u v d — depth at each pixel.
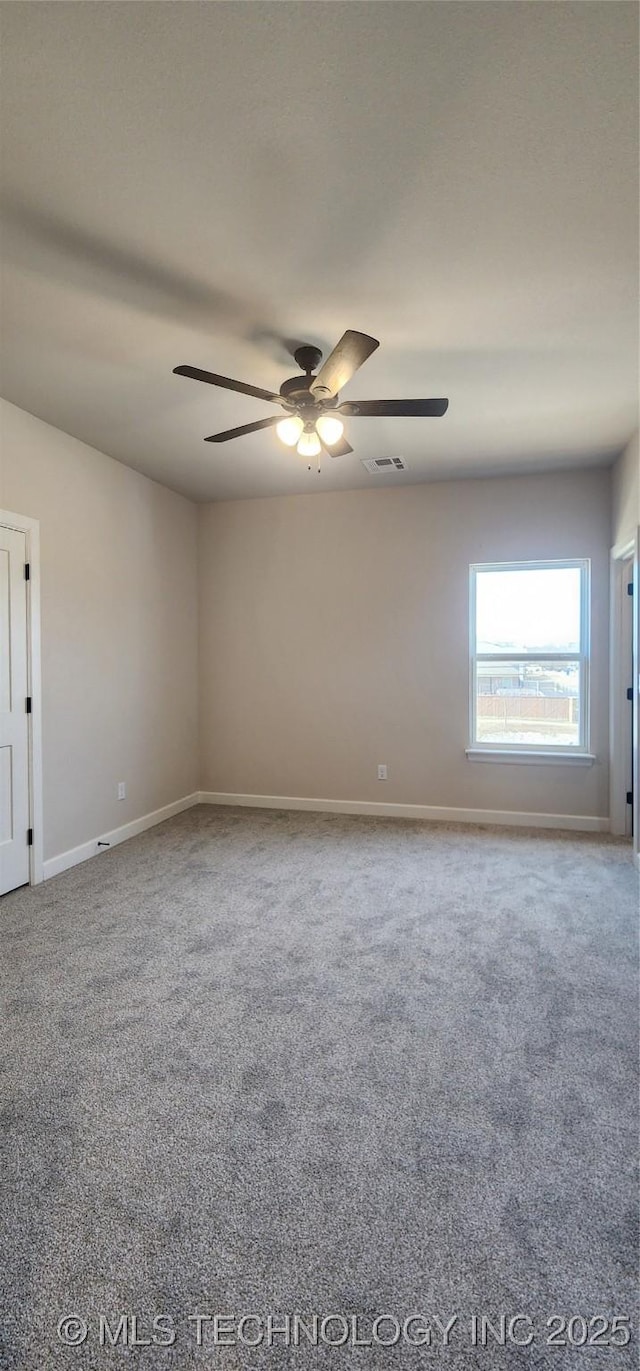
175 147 1.59
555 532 4.46
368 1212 1.38
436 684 4.77
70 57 1.37
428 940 2.72
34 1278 1.24
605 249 2.01
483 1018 2.13
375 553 4.87
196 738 5.37
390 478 4.58
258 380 2.94
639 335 2.55
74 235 1.92
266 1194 1.43
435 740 4.79
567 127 1.54
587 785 4.47
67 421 3.46
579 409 3.30
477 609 4.74
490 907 3.08
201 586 5.32
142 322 2.42
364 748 4.96
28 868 3.40
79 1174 1.49
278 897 3.22
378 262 2.06
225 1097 1.75
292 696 5.13
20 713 3.33
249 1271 1.25
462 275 2.14
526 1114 1.68
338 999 2.25
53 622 3.57
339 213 1.83
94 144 1.59
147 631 4.57
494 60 1.37
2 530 3.19
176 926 2.87
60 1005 2.21
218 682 5.32
